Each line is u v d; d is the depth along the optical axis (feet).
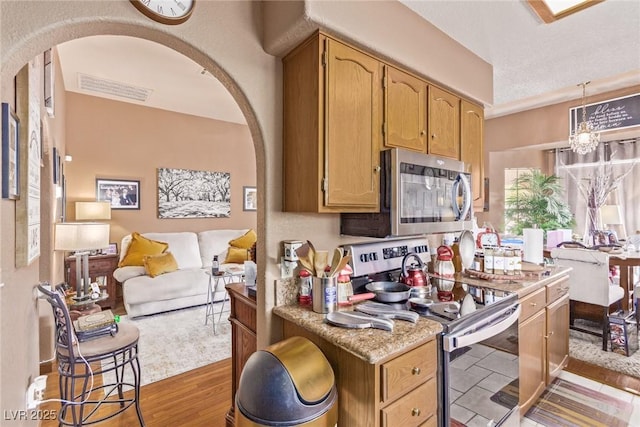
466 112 7.54
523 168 17.66
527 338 6.31
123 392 7.62
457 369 4.48
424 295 5.57
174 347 10.07
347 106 5.01
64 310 5.43
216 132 18.43
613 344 9.63
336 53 4.86
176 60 11.39
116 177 15.43
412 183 5.66
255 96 5.03
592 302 9.93
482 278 6.78
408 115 6.03
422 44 6.11
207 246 16.66
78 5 3.59
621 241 14.96
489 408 5.09
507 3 5.76
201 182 17.90
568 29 6.55
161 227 16.66
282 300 5.26
